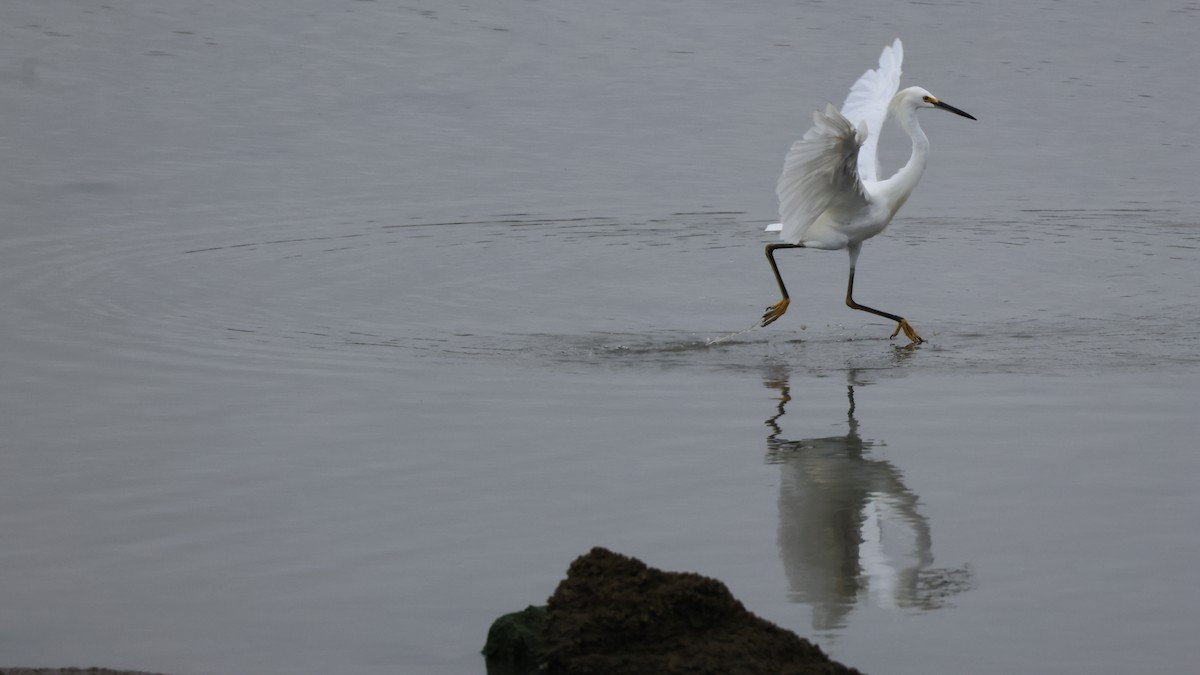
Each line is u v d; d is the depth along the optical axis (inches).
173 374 552.1
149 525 413.4
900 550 398.6
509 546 399.5
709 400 531.2
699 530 410.6
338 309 652.1
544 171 908.0
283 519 418.3
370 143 959.6
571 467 461.4
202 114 1009.5
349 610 362.0
